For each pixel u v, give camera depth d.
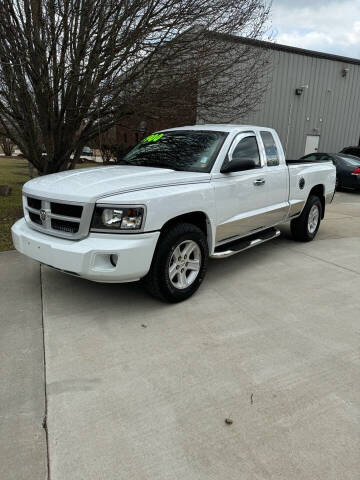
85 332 3.20
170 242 3.50
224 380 2.61
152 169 4.03
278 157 5.25
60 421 2.20
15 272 4.55
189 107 7.23
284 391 2.51
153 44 6.24
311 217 6.42
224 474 1.87
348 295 4.14
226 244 4.68
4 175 15.60
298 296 4.07
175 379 2.61
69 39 5.80
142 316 3.51
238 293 4.11
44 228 3.54
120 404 2.35
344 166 13.03
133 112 6.72
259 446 2.05
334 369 2.77
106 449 2.01
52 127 6.56
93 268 3.16
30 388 2.49
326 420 2.25
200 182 3.85
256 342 3.11
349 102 20.41
